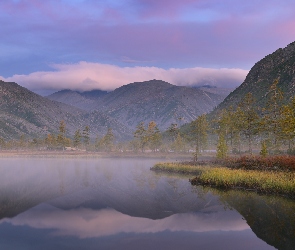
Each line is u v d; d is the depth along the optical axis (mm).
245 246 18203
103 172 64938
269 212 26422
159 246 18375
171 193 37656
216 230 21656
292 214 25547
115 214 26922
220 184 41750
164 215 26453
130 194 37250
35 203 31812
